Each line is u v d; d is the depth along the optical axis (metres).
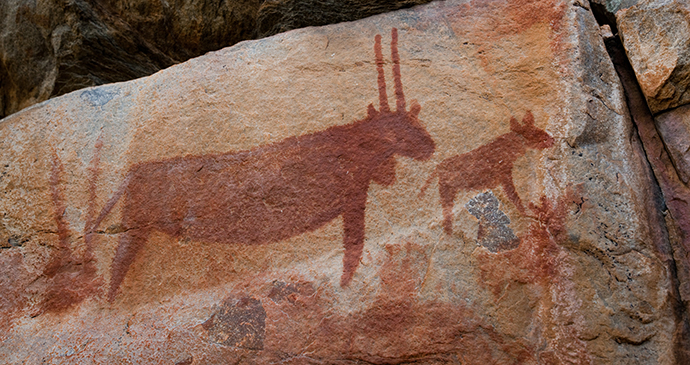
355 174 1.53
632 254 1.32
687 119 1.49
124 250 1.62
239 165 1.61
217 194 1.61
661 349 1.25
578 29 1.54
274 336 1.43
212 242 1.58
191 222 1.60
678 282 1.35
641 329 1.27
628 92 1.59
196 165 1.64
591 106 1.46
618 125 1.46
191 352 1.46
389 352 1.37
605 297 1.30
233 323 1.47
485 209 1.42
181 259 1.59
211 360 1.44
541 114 1.47
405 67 1.61
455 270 1.39
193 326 1.49
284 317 1.45
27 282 1.64
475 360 1.33
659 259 1.33
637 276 1.30
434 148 1.51
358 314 1.41
